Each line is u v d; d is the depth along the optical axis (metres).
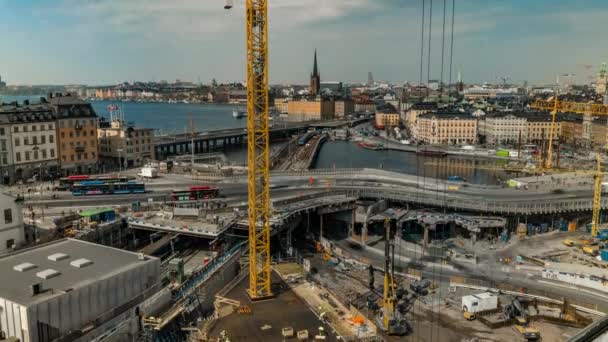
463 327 100.12
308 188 195.38
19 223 115.44
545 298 110.38
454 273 129.50
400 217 160.88
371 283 118.75
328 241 152.88
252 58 103.00
